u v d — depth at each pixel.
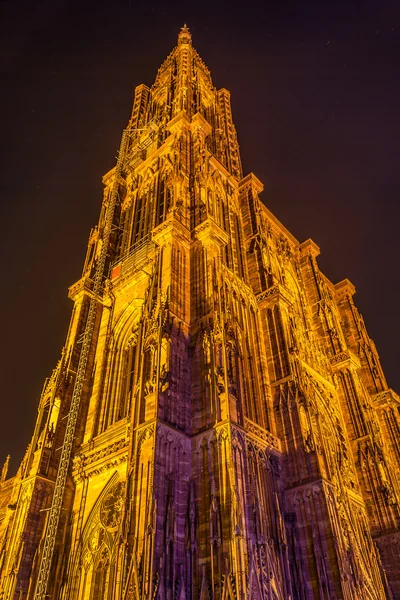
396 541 47.56
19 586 36.66
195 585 28.23
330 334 65.44
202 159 59.97
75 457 42.53
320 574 34.06
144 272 50.56
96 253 62.88
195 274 45.88
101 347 51.34
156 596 26.38
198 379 37.88
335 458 50.72
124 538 29.48
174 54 91.44
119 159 74.31
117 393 46.03
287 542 35.78
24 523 39.81
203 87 85.69
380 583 43.16
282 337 48.41
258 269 56.91
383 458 53.22
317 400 54.12
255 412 42.09
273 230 73.12
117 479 37.56
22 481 43.69
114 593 28.70
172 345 38.75
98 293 57.00
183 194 54.78
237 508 29.59
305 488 38.12
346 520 41.06
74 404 46.72
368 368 69.69
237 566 27.19
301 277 73.38
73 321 55.47
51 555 36.84
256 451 38.09
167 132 69.06
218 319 39.97
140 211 63.78
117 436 39.78
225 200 61.66
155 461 31.48
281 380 45.34
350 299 79.81
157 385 35.25
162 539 28.92
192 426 35.44
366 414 57.06
